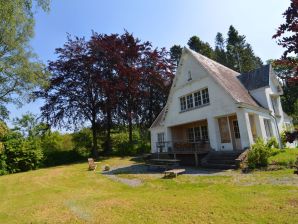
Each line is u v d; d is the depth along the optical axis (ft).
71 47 94.38
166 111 75.41
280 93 73.41
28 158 79.61
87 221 23.45
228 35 193.36
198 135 71.92
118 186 40.40
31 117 104.63
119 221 22.70
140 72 98.68
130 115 99.40
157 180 42.39
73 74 93.86
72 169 70.28
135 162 75.66
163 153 68.18
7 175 70.13
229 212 22.44
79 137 109.40
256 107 57.52
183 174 46.57
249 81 69.00
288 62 15.43
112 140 113.39
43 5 69.10
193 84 66.44
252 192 28.35
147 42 108.06
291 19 14.65
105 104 93.45
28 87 80.43
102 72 94.84
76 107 96.17
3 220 26.40
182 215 22.79
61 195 36.37
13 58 75.41
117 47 97.91
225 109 57.21
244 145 52.80
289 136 15.67
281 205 22.90
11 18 68.23
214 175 42.63
